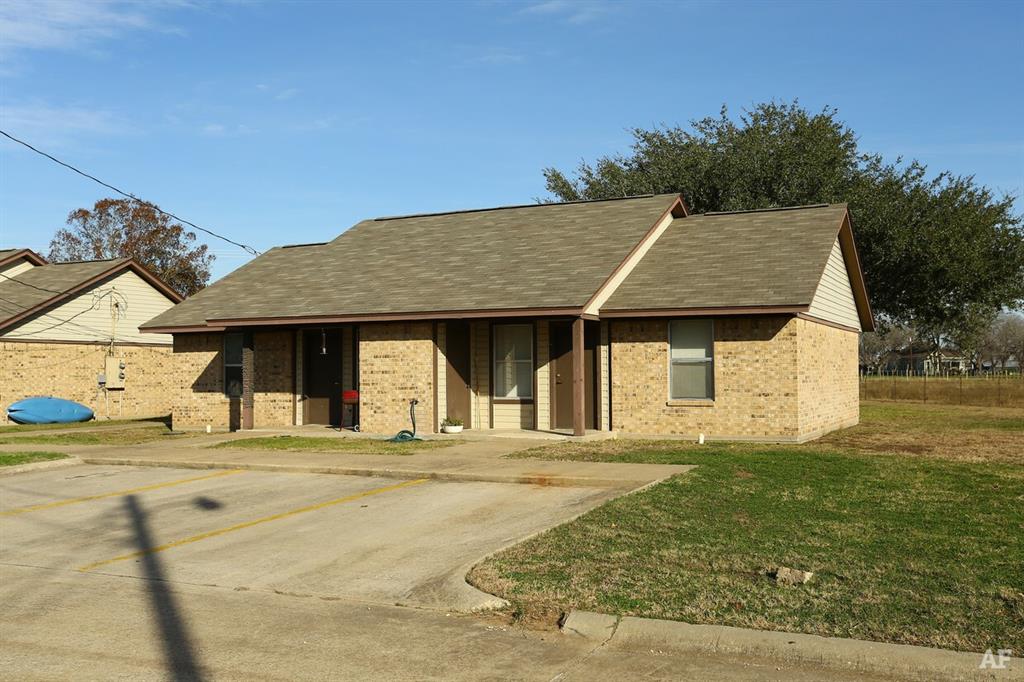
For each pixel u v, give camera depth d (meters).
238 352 23.91
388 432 20.14
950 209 34.94
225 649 6.27
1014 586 7.24
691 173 40.16
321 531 10.08
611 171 43.78
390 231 25.33
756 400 18.31
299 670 5.84
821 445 17.55
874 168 38.94
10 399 29.39
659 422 19.03
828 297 21.36
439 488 12.68
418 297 19.77
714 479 12.60
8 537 10.28
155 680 5.69
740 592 7.14
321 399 22.70
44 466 15.96
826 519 9.96
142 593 7.77
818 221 21.45
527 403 20.34
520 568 8.01
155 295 34.75
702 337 18.83
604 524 9.71
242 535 10.01
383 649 6.23
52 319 30.86
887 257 34.84
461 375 20.47
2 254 35.09
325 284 22.20
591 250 20.55
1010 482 12.45
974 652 5.78
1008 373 71.50
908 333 77.50
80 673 5.82
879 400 37.94
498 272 20.31
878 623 6.36
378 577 8.09
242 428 22.03
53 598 7.66
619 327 19.39
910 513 10.29
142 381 33.94
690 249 21.09
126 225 58.91
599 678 5.64
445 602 7.28
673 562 8.11
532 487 12.55
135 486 13.76
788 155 38.69
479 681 5.61
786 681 5.56
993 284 34.81
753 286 18.30
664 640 6.23
